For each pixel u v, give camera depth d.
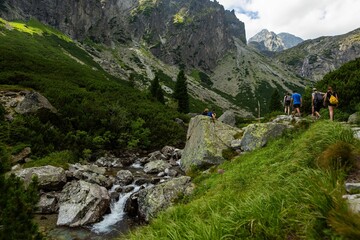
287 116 19.84
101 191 16.22
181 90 76.62
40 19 168.88
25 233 6.17
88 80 51.44
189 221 5.79
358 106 14.96
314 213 4.00
